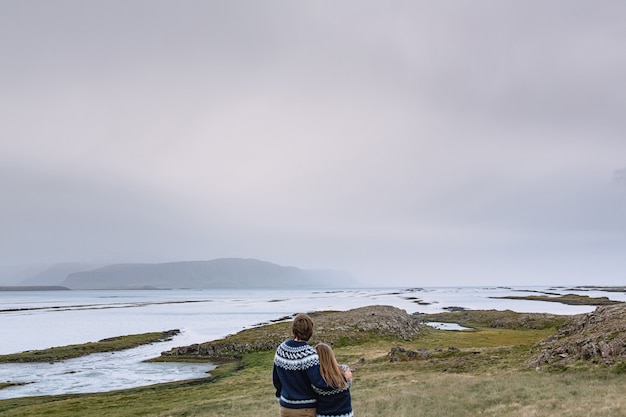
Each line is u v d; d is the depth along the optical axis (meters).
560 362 36.03
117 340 95.94
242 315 177.88
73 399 43.78
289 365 7.80
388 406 24.67
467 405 23.81
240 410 30.38
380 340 82.12
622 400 21.02
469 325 116.31
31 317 185.25
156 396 42.62
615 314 46.31
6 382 55.81
